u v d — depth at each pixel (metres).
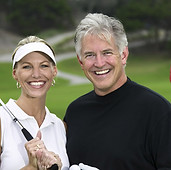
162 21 72.81
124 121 3.12
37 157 2.83
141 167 3.05
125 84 3.24
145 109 3.06
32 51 3.10
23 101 3.19
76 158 3.30
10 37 80.88
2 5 89.44
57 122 3.40
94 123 3.28
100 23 3.14
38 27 86.38
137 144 3.03
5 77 44.41
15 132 3.03
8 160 2.99
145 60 62.28
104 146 3.14
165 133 2.94
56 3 87.62
